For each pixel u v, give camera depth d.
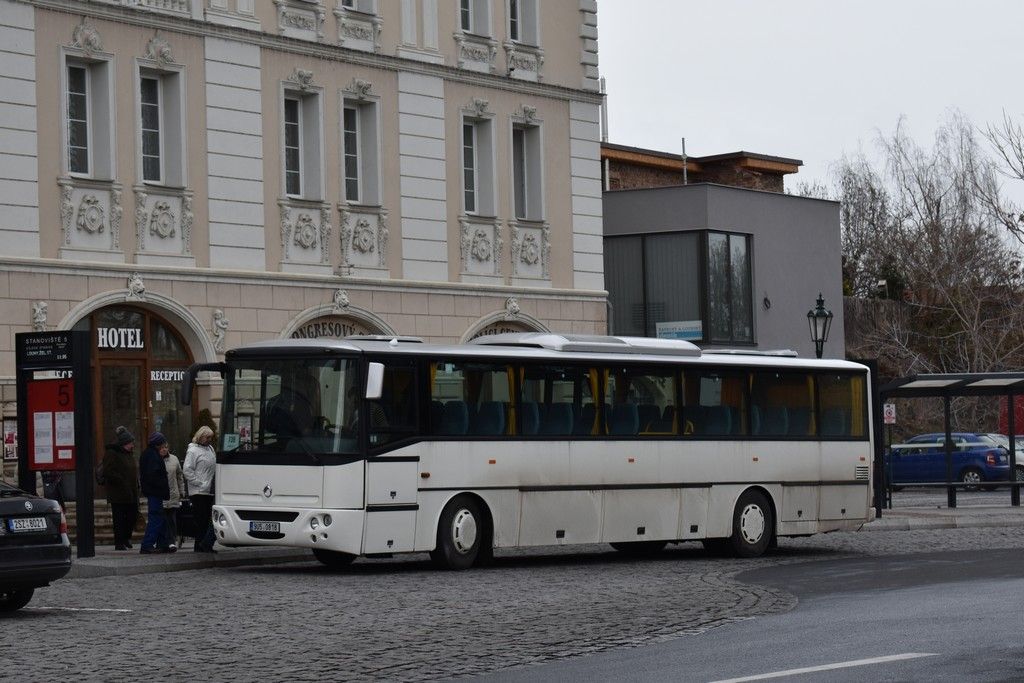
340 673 15.43
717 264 52.97
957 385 47.28
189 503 32.12
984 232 77.62
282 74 39.72
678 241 52.91
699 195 52.50
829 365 34.31
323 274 40.38
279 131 39.69
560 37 47.34
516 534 28.98
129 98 36.41
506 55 45.59
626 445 30.66
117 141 36.12
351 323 41.31
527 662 15.97
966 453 62.72
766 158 65.12
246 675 15.38
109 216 35.84
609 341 30.86
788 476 33.25
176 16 37.19
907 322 77.44
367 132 42.03
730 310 53.41
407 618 20.28
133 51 36.47
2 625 19.86
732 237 53.72
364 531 26.92
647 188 53.50
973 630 17.31
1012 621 18.14
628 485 30.62
